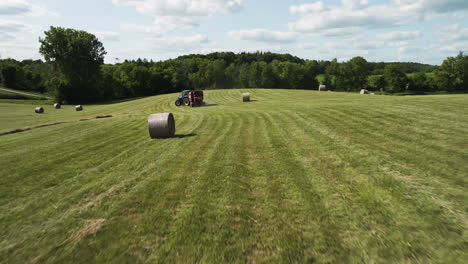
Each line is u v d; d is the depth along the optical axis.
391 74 78.69
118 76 87.00
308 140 8.92
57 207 4.85
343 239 3.45
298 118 13.62
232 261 3.14
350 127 10.14
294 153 7.58
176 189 5.43
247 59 151.12
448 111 11.02
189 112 24.47
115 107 40.44
